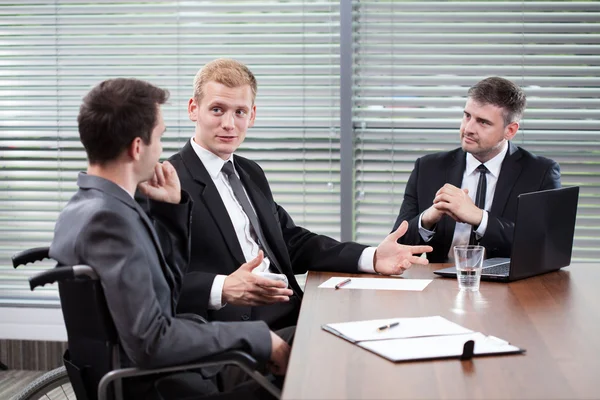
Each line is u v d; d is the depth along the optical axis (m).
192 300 2.30
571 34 3.67
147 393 1.90
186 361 1.76
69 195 3.95
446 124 3.74
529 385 1.44
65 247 1.75
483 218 2.84
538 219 2.46
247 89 2.61
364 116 3.79
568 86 3.70
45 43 3.88
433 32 3.71
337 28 3.74
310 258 2.70
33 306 3.91
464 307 2.07
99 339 1.76
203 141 2.61
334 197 3.87
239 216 2.62
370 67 3.76
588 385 1.45
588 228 3.77
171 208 2.14
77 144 3.92
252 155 3.88
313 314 1.99
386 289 2.31
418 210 3.18
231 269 2.52
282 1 3.76
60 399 2.40
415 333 1.77
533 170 3.07
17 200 3.97
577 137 3.70
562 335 1.79
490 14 3.68
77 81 3.89
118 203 1.79
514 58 3.69
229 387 2.08
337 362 1.58
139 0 3.80
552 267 2.57
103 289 1.71
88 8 3.83
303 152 3.84
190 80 3.84
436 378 1.48
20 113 3.93
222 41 3.80
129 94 1.85
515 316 1.97
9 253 4.00
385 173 3.82
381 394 1.40
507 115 2.97
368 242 3.89
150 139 1.89
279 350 1.88
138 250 1.74
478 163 3.12
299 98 3.81
